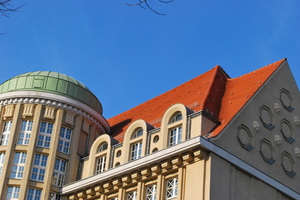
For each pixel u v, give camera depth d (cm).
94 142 4331
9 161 4288
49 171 4278
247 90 4131
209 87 4166
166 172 3591
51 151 4353
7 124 4516
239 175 3541
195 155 3406
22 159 4325
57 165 4347
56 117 4494
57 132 4434
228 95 4200
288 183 3912
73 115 4584
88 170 4231
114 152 4112
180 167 3500
